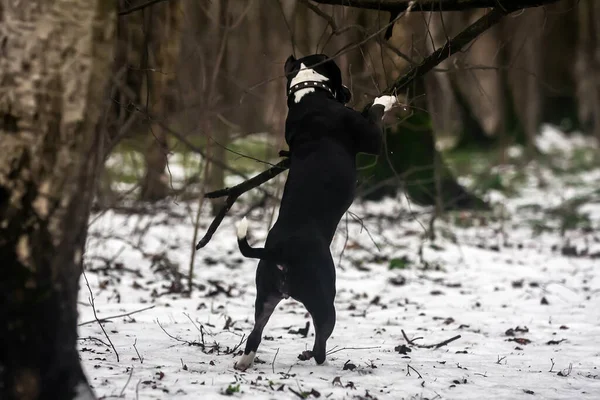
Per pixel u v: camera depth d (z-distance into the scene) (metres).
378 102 8.37
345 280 15.07
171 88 19.05
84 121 5.86
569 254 18.05
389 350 9.56
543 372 8.64
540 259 17.44
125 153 22.17
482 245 18.70
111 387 7.09
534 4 8.37
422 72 8.89
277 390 7.15
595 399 7.52
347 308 12.63
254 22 29.16
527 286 14.55
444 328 11.12
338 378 7.55
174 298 12.87
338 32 9.44
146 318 11.17
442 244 18.70
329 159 8.05
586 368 8.92
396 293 13.98
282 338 10.08
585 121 43.69
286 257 7.58
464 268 16.27
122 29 13.05
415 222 21.03
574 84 44.12
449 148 36.19
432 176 21.73
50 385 5.79
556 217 22.89
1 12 5.72
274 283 7.72
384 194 22.50
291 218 7.85
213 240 18.92
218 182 21.30
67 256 5.89
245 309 12.27
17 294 5.71
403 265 16.16
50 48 5.75
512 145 36.00
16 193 5.73
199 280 14.62
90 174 5.98
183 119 17.34
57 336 5.84
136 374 7.68
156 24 18.80
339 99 8.95
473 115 36.12
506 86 36.62
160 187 21.30
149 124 10.96
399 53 9.46
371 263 16.75
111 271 14.74
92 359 8.35
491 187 27.56
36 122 5.74
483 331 11.01
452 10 8.71
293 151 8.30
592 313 12.34
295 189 7.99
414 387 7.65
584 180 30.22
